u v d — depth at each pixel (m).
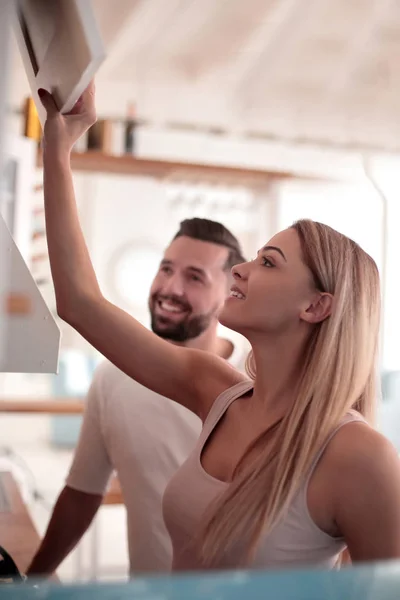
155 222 6.52
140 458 1.44
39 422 6.51
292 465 0.95
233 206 4.09
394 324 5.25
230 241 1.59
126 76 5.63
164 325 1.57
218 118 6.03
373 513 0.88
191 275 1.55
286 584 0.41
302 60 5.19
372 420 1.06
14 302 1.07
